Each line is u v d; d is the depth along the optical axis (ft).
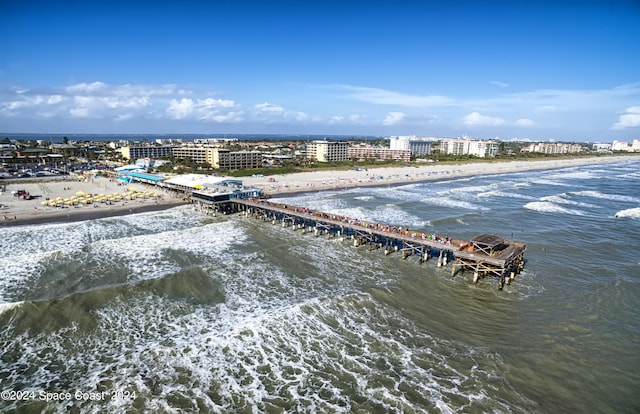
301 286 134.31
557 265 158.81
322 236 201.36
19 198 277.64
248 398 78.74
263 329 103.45
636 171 609.83
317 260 162.61
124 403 75.92
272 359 91.61
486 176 527.40
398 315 114.93
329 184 401.90
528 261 163.63
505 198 320.70
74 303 113.91
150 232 201.98
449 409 76.28
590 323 111.86
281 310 113.60
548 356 95.40
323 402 78.07
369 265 159.02
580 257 168.04
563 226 218.79
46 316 106.83
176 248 171.83
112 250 165.99
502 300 127.54
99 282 132.36
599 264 159.63
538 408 77.41
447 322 111.96
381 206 272.72
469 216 240.94
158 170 486.79
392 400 78.64
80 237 188.55
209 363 89.40
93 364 88.48
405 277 146.00
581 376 88.12
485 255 142.82
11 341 96.78
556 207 273.75
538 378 86.89
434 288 136.87
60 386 80.69
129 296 120.67
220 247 176.55
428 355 94.58
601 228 214.69
